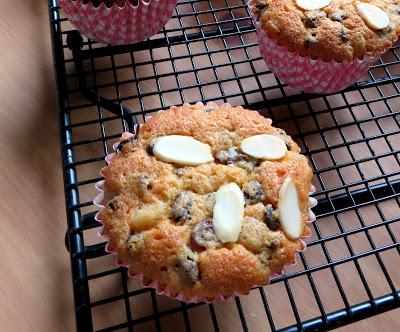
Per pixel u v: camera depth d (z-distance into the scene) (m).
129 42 0.24
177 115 0.19
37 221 0.21
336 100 0.25
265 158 0.18
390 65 0.25
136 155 0.18
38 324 0.19
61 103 0.21
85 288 0.17
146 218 0.17
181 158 0.18
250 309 0.19
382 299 0.17
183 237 0.16
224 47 0.26
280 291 0.20
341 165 0.21
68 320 0.19
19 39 0.26
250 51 0.26
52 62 0.25
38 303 0.19
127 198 0.17
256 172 0.18
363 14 0.22
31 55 0.25
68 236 0.19
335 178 0.22
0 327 0.19
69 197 0.19
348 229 0.21
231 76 0.25
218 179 0.17
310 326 0.17
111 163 0.18
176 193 0.17
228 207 0.17
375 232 0.22
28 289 0.20
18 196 0.22
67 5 0.22
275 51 0.22
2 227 0.21
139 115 0.24
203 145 0.18
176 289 0.16
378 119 0.23
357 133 0.24
